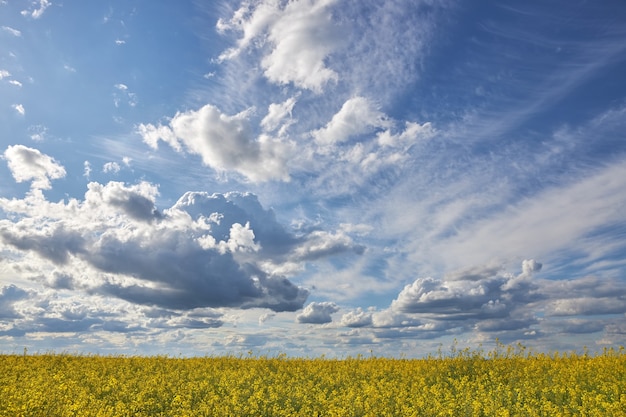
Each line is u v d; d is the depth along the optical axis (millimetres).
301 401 16344
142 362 24844
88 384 18766
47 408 14453
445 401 15695
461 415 14234
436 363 21891
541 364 20359
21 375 20234
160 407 15719
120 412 14406
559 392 15633
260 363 24656
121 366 23484
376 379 19859
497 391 16406
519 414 13516
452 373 20469
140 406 15305
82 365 23594
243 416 14844
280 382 19672
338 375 20547
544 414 13594
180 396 16156
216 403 15688
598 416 12844
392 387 17656
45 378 19375
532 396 15922
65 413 13891
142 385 18203
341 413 14227
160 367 23406
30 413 13703
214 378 20453
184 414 14336
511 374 18719
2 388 16891
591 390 16266
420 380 18625
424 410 14719
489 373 19578
